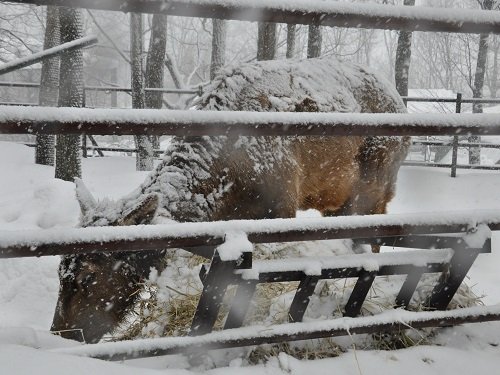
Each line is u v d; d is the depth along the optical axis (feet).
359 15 7.27
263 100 12.92
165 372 7.04
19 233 6.79
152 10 6.73
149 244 7.20
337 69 15.39
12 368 6.04
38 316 16.31
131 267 10.55
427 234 8.52
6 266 18.06
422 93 91.81
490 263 18.22
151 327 9.70
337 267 8.11
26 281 17.58
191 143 12.08
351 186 15.79
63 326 10.15
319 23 7.23
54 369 6.17
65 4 6.50
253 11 6.97
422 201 29.37
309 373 7.61
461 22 7.60
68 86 26.81
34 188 24.99
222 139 12.18
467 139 54.44
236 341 7.68
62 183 23.91
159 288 10.45
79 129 6.82
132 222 9.54
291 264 7.92
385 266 8.40
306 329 7.97
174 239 7.27
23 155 34.91
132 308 10.83
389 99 16.24
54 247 6.88
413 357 8.15
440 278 8.82
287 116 7.51
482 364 8.07
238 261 7.31
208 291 7.57
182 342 7.45
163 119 7.07
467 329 9.04
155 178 11.76
